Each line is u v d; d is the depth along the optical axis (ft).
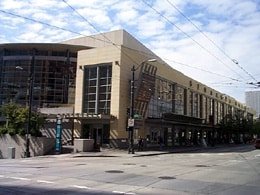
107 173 59.47
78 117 154.61
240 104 367.25
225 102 314.55
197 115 246.68
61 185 46.03
